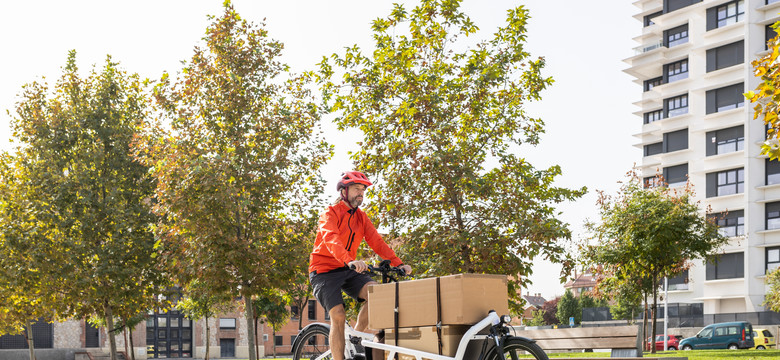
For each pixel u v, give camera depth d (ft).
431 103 47.21
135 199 70.64
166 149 58.08
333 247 17.13
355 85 48.88
